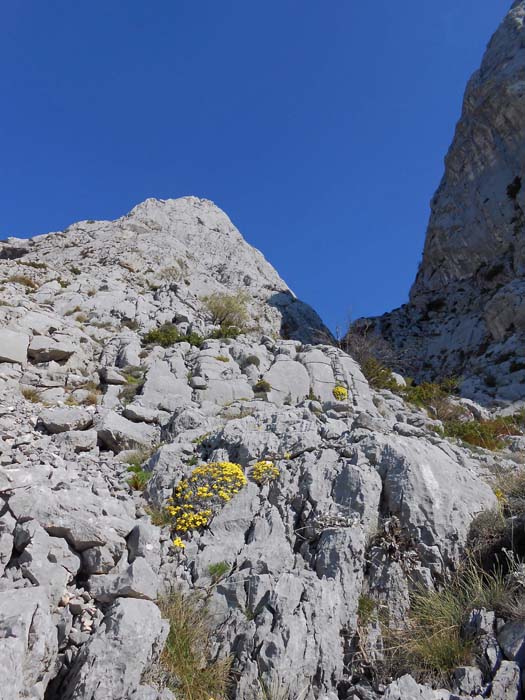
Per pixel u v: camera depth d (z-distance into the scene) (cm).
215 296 2659
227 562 792
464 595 757
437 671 654
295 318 3725
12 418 1116
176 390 1459
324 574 766
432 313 4484
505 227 4284
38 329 1561
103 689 544
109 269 2700
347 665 689
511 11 5144
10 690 484
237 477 916
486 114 4575
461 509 870
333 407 1390
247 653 664
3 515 700
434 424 1666
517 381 2950
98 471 952
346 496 878
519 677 611
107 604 656
